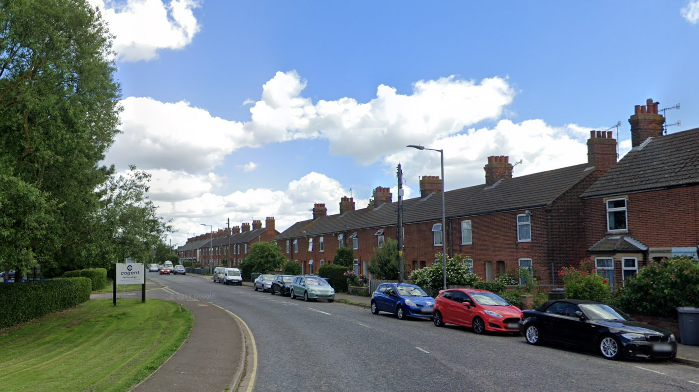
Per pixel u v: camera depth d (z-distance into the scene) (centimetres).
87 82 1770
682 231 2186
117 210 1917
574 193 2977
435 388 966
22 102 1527
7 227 1468
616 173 2656
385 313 2559
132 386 934
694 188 2147
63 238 1906
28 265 1689
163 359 1206
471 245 3531
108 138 2059
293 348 1448
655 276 1603
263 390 955
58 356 1326
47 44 1641
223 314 2361
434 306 2075
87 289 3177
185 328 1802
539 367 1174
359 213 5684
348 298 3441
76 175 1836
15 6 1470
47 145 1611
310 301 3331
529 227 3056
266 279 4419
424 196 4606
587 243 2666
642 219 2370
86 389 902
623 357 1298
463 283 2741
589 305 1454
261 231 9244
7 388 919
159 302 3006
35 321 2155
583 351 1438
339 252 4547
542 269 2920
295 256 6806
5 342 1647
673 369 1180
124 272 2900
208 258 11794
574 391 945
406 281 3225
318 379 1048
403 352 1374
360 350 1409
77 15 1738
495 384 998
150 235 2041
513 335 1784
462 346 1491
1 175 1331
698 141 2402
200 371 1083
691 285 1502
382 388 968
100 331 1809
